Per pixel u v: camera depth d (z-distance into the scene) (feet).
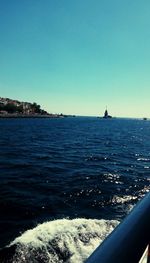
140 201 6.06
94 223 32.83
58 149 115.34
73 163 80.59
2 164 73.10
